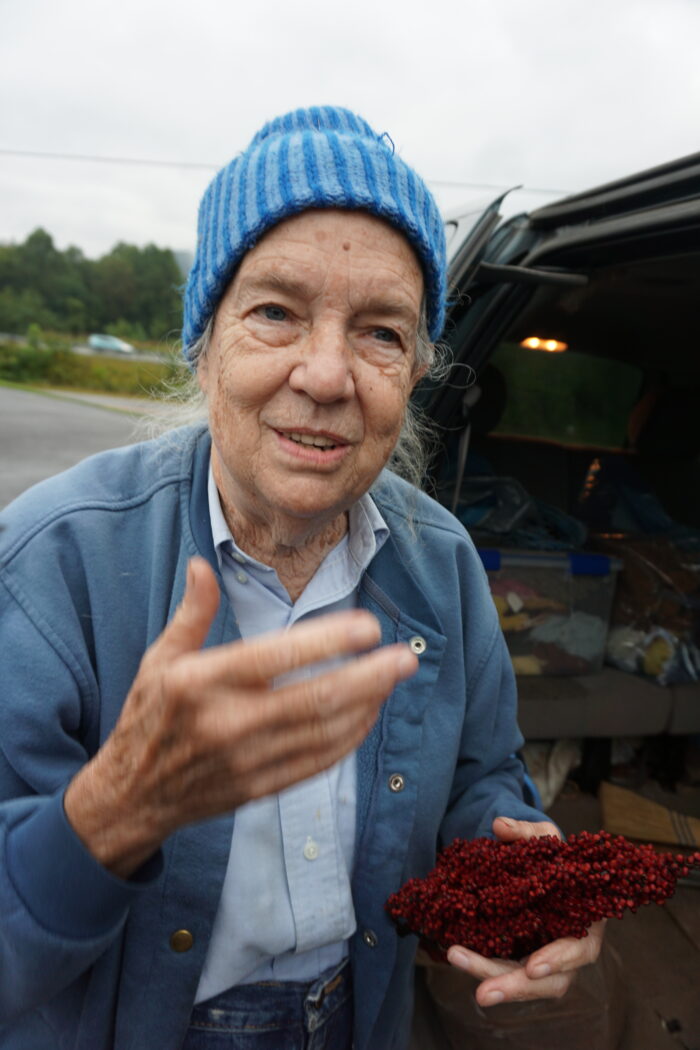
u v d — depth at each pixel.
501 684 1.13
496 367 3.20
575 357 3.36
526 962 0.88
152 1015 0.85
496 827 0.98
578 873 0.84
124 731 0.55
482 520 2.64
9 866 0.64
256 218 0.72
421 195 0.78
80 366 38.44
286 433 0.77
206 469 0.91
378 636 0.48
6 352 37.12
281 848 0.88
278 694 0.50
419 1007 1.66
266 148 0.75
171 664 0.52
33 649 0.77
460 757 1.12
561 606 2.58
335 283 0.73
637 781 2.79
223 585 0.87
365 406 0.77
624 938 2.04
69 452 12.27
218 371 0.79
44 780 0.76
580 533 2.81
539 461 3.33
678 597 2.65
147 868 0.65
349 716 0.51
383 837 0.94
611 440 3.61
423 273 0.82
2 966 0.65
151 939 0.83
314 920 0.89
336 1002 0.97
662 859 0.85
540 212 1.89
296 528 0.83
